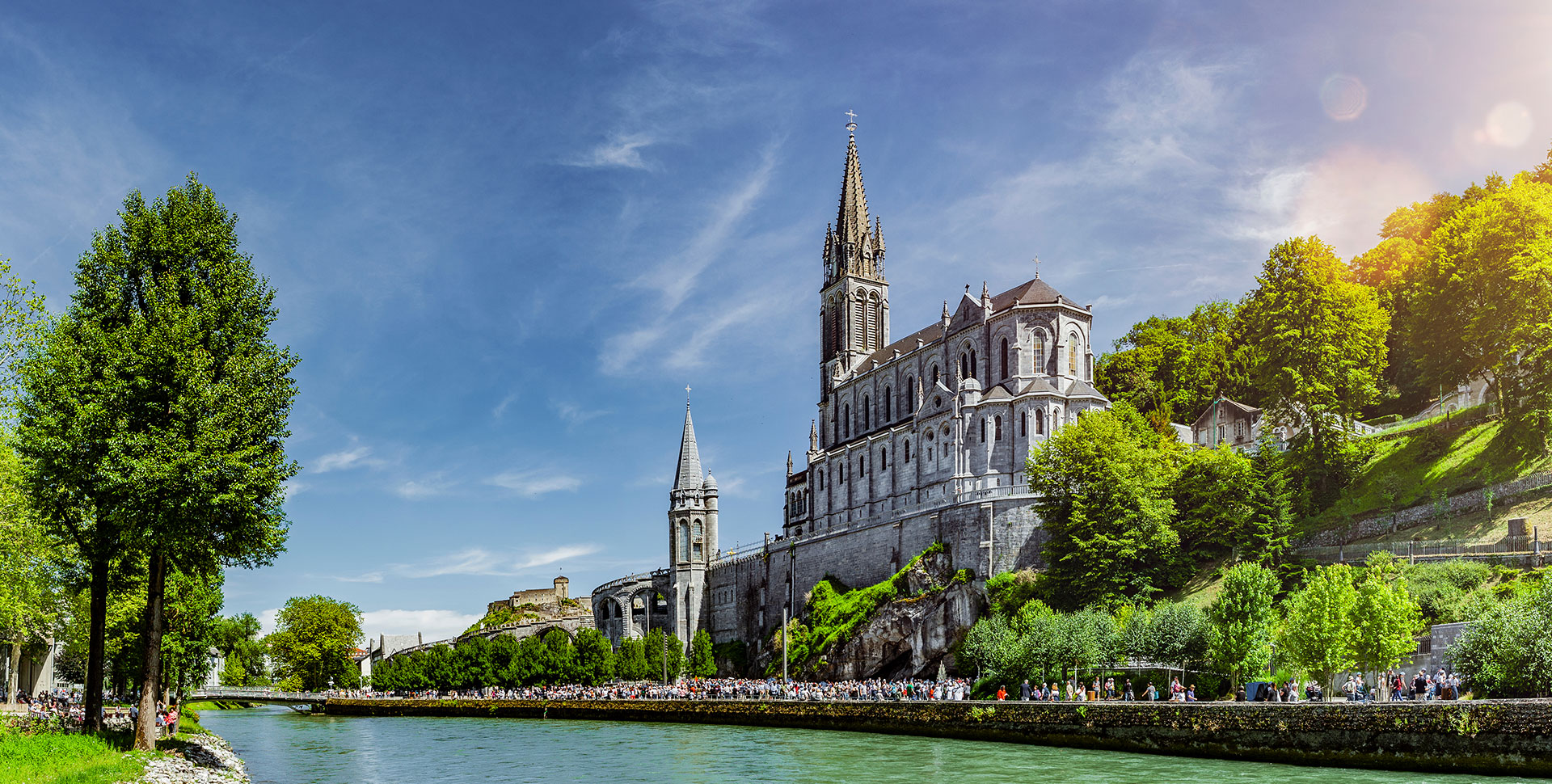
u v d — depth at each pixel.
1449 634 63.25
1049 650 78.75
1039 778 51.81
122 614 65.31
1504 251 89.62
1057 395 121.38
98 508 48.84
